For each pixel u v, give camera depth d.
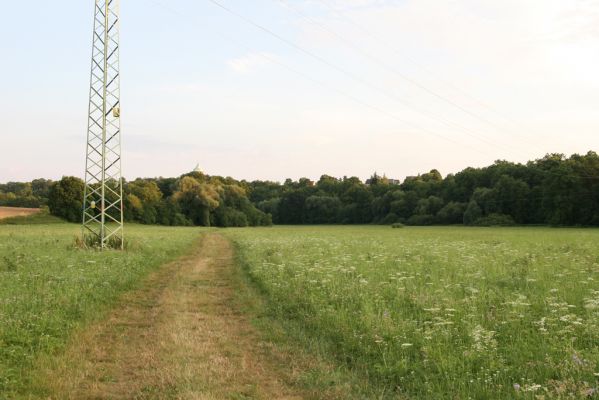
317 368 8.17
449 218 114.81
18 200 135.00
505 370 7.20
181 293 15.65
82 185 93.12
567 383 6.41
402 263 20.11
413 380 7.45
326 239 44.97
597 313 9.48
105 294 14.32
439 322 9.62
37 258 21.52
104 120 28.52
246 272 20.64
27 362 8.21
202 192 116.81
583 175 89.88
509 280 15.17
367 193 142.88
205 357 8.84
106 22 28.36
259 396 7.03
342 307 11.50
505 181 102.75
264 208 154.62
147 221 106.31
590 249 27.47
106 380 7.73
